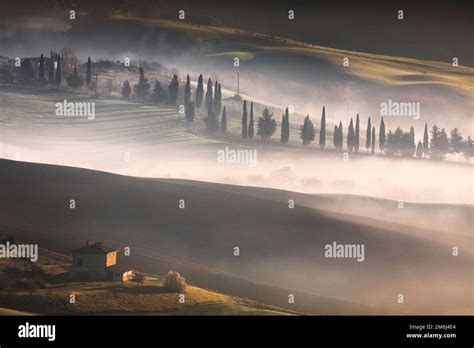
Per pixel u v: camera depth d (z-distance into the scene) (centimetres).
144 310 11700
